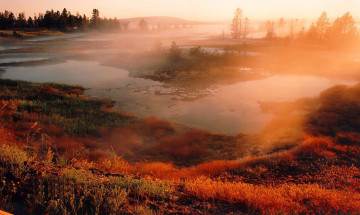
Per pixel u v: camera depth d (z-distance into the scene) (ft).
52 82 114.73
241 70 152.15
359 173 37.17
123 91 108.17
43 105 71.72
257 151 50.85
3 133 38.01
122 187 17.63
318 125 63.93
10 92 82.28
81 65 175.32
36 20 563.07
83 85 118.62
